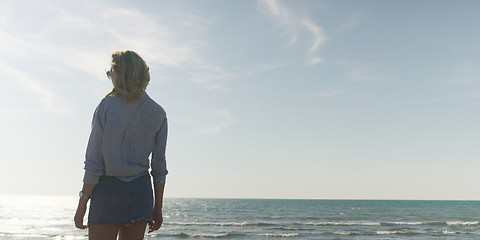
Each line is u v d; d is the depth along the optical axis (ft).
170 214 232.12
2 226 139.13
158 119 6.36
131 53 6.14
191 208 330.75
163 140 6.60
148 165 6.34
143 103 6.16
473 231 121.80
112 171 5.76
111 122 5.81
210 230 122.52
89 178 5.68
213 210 291.99
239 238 98.89
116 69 6.02
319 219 184.65
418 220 182.60
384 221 172.04
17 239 97.81
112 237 5.76
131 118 5.99
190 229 126.00
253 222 161.38
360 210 303.89
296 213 248.93
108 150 5.74
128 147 5.98
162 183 6.77
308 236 103.60
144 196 6.09
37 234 110.52
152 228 6.77
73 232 117.19
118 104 5.92
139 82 6.07
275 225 144.25
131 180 5.93
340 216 214.07
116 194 5.75
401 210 308.60
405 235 108.37
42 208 330.95
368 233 113.09
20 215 220.84
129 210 5.83
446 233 114.62
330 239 96.53
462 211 296.30
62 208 332.80
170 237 101.30
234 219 184.03
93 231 5.71
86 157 5.79
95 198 5.73
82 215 5.76
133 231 6.08
